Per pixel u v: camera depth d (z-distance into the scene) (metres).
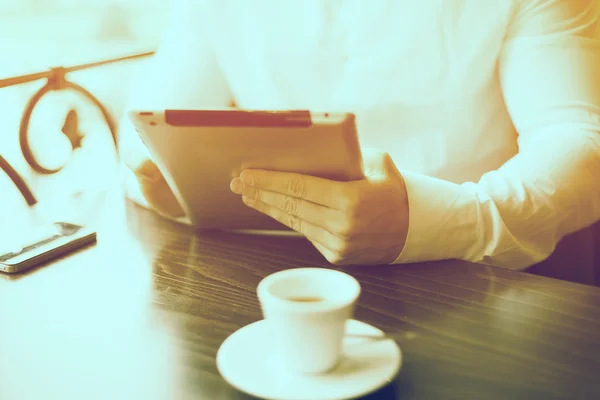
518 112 1.04
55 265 0.76
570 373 0.49
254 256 0.79
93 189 1.18
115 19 1.86
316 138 0.65
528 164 0.87
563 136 0.89
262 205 0.80
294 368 0.46
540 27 1.01
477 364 0.51
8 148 1.56
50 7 1.83
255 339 0.52
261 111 0.64
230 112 0.65
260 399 0.46
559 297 0.65
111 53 1.79
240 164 0.74
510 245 0.80
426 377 0.49
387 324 0.59
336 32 1.19
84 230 0.87
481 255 0.79
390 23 1.14
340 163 0.69
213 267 0.75
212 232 0.90
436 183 0.78
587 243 1.15
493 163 1.19
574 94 0.94
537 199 0.83
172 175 0.78
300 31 1.21
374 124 1.21
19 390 0.47
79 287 0.69
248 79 1.30
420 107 1.17
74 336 0.56
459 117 1.16
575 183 0.85
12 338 0.56
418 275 0.72
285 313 0.44
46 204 1.06
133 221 0.95
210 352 0.53
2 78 1.16
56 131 1.60
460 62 1.12
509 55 1.07
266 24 1.23
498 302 0.64
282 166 0.73
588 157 0.86
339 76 1.22
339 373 0.46
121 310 0.62
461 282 0.70
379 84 1.18
